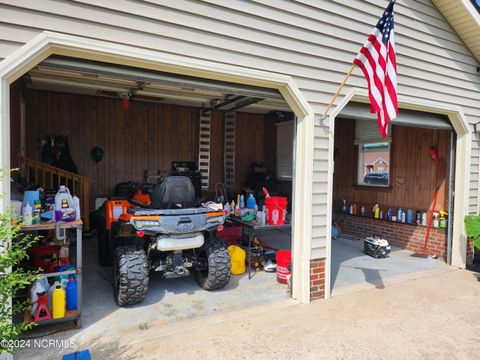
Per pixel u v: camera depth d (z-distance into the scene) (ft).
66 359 6.88
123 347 8.45
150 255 11.96
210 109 24.08
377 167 20.99
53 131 21.59
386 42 10.60
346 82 12.27
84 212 20.25
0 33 7.38
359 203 22.22
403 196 19.42
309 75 11.45
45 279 9.36
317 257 11.73
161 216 10.74
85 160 22.63
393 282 13.74
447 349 8.70
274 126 27.30
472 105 16.43
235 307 11.01
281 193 26.23
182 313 10.46
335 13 11.97
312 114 11.42
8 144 7.52
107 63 8.89
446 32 15.35
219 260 11.82
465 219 15.37
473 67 16.39
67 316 9.04
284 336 9.17
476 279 14.29
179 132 25.54
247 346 8.62
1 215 6.01
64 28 7.94
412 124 15.11
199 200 13.56
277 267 13.41
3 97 7.39
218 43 9.81
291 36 11.05
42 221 9.00
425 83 14.73
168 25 9.08
